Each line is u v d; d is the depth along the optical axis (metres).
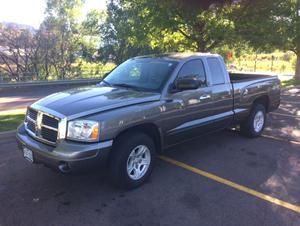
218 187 4.95
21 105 14.80
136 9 14.52
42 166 5.61
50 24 41.69
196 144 7.05
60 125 4.24
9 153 6.24
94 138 4.23
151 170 5.02
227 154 6.43
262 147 6.95
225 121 6.59
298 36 20.36
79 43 44.59
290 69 51.19
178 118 5.41
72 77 42.06
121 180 4.61
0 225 3.85
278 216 4.17
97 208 4.28
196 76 5.88
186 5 12.41
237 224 3.97
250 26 13.96
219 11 13.30
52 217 4.05
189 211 4.24
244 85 7.03
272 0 13.48
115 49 43.94
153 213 4.18
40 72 40.59
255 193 4.79
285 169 5.73
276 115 10.76
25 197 4.54
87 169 4.24
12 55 39.94
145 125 4.91
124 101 4.71
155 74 5.52
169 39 15.85
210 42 15.01
